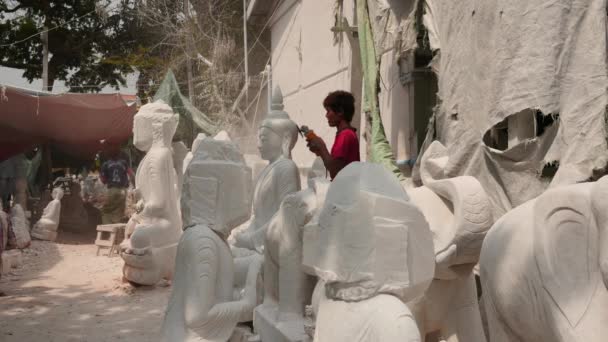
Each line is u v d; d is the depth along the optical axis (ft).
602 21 14.16
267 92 65.98
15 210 43.37
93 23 91.40
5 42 83.51
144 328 23.73
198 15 83.66
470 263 12.51
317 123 43.45
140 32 92.89
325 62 41.50
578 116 14.38
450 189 12.34
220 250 13.69
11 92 47.80
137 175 31.71
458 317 12.51
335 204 7.97
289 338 12.38
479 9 17.46
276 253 14.19
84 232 54.19
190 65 81.92
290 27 53.42
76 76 94.07
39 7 87.86
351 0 35.60
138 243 30.42
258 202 20.24
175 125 32.42
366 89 26.96
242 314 14.08
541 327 9.89
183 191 14.07
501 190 16.89
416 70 26.55
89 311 26.55
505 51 16.10
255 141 67.41
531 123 16.38
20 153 54.29
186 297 13.17
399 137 28.71
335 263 7.85
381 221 7.66
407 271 7.68
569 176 14.19
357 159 17.26
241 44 83.66
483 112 17.10
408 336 7.21
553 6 14.92
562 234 9.54
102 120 54.54
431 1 20.47
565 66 14.80
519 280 10.24
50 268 37.19
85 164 63.41
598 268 8.99
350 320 7.70
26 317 25.45
